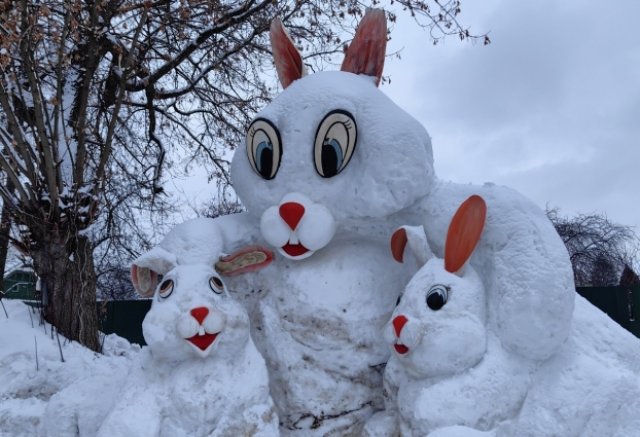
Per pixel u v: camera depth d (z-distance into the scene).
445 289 3.01
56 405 3.77
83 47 7.53
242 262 3.60
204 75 9.58
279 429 3.38
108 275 12.34
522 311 2.93
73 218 6.54
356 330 3.36
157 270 3.59
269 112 3.56
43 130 6.26
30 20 6.28
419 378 3.02
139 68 8.15
